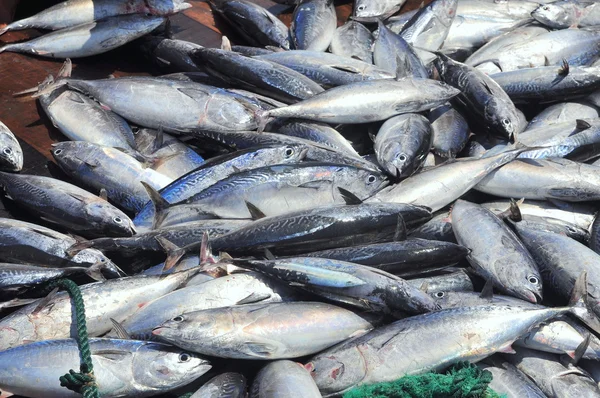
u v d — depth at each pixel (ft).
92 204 5.49
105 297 5.01
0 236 5.31
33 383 4.70
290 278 4.95
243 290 5.00
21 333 4.88
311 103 5.90
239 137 5.89
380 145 5.80
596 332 5.02
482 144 6.14
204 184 5.60
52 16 6.86
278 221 5.24
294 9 7.49
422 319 4.82
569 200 5.71
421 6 7.19
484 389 4.55
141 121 6.13
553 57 6.70
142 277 5.10
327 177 5.50
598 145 5.90
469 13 7.21
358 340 4.78
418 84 5.97
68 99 6.15
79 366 4.69
